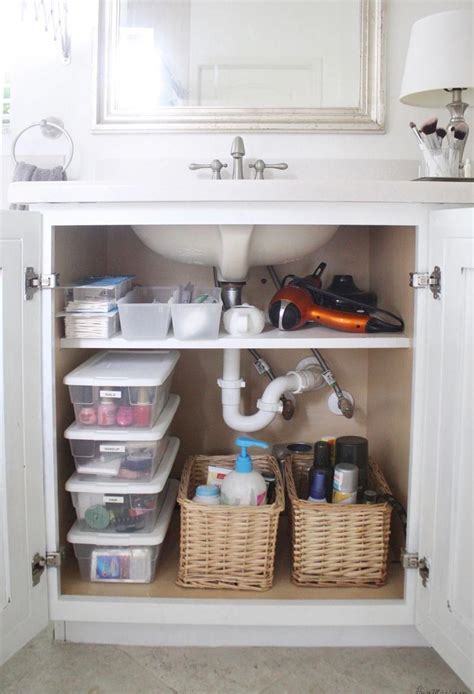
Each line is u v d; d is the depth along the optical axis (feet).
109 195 4.28
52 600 4.61
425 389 4.41
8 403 4.05
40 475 4.46
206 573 4.80
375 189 4.30
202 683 4.41
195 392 6.20
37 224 4.29
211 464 5.75
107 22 5.80
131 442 4.82
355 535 4.80
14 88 5.91
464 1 5.80
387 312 5.06
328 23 5.80
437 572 4.22
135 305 4.68
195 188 4.27
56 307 4.55
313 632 4.86
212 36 5.83
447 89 5.16
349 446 5.21
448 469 4.06
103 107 5.85
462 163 5.05
